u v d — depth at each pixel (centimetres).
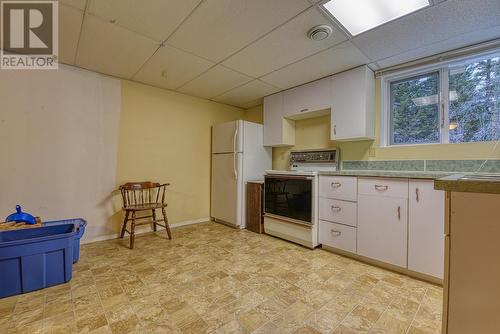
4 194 212
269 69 251
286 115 312
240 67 247
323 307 143
